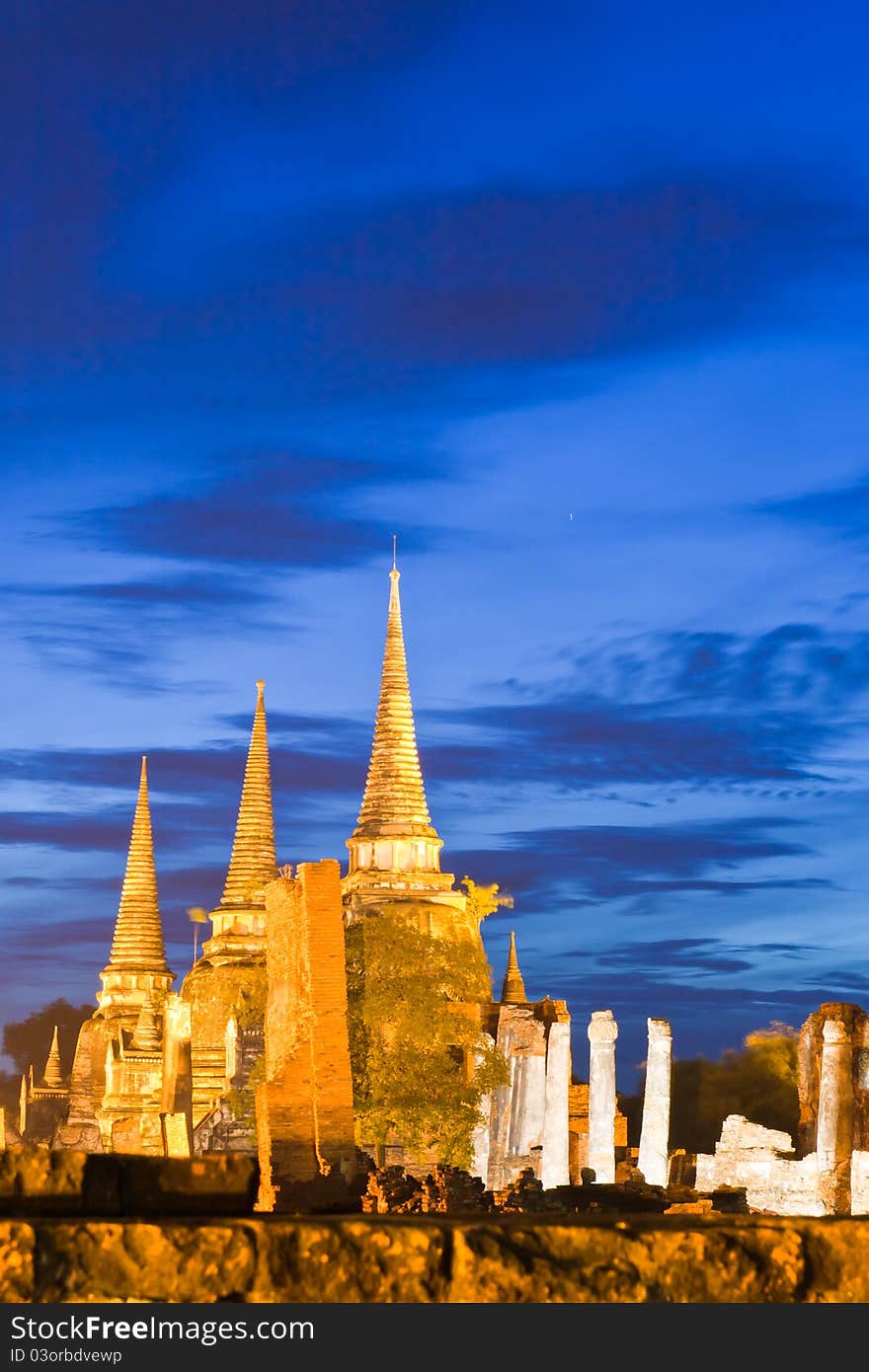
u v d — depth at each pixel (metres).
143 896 151.38
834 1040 63.84
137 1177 14.45
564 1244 11.74
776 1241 11.90
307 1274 11.38
